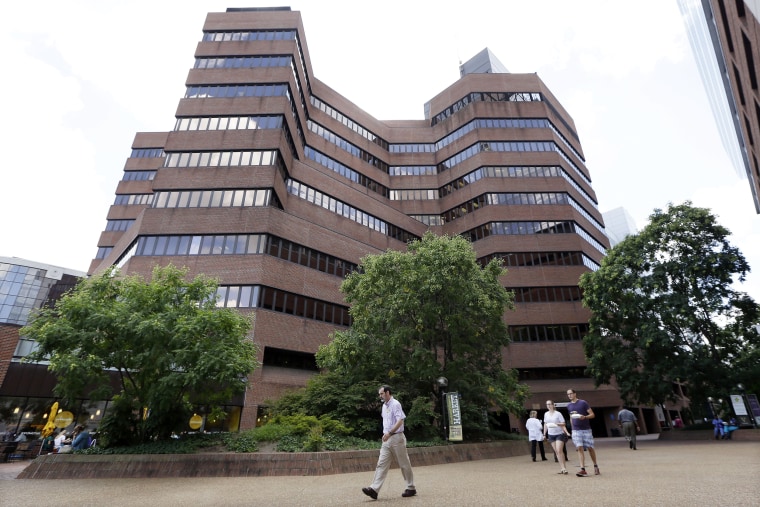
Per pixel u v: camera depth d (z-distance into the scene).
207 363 11.70
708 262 23.19
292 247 29.03
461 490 6.99
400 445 6.56
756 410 20.92
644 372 24.83
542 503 5.53
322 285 29.80
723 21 17.73
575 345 35.72
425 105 57.06
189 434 13.00
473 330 17.92
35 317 12.70
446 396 15.32
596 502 5.45
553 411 10.07
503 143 45.09
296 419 14.55
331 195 36.38
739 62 17.31
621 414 18.48
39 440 17.86
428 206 46.25
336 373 18.30
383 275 18.36
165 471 10.59
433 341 18.16
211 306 14.34
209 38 37.22
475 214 42.69
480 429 18.56
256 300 25.47
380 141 49.41
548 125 46.41
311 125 41.69
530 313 36.78
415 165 48.62
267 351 25.39
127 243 29.91
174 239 27.08
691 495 5.68
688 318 23.12
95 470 10.69
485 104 47.47
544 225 40.69
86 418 20.84
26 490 8.35
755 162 29.06
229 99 33.06
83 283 13.73
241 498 7.00
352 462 11.34
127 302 13.01
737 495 5.52
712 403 24.81
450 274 16.98
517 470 10.65
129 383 13.65
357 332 17.84
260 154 30.52
